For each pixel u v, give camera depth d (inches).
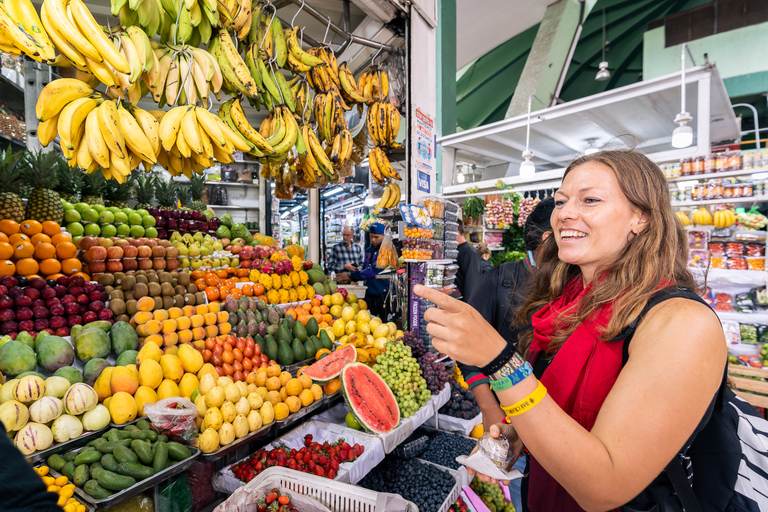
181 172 68.8
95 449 50.7
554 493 35.8
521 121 231.5
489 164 389.1
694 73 164.4
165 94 62.1
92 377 60.5
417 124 110.7
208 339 75.2
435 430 94.4
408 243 99.7
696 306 25.7
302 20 115.9
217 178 236.4
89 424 54.2
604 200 30.9
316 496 51.7
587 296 33.0
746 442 32.1
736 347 124.1
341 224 388.2
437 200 112.1
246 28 73.5
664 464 22.4
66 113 48.1
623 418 23.0
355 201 331.0
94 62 46.8
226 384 63.1
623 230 31.0
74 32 43.3
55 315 64.4
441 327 24.6
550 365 34.3
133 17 54.9
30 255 66.8
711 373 23.4
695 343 23.6
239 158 237.6
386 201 115.9
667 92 187.8
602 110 215.6
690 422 22.7
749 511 31.1
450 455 82.9
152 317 73.5
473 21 340.2
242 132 68.1
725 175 137.5
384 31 108.8
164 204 135.9
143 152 52.1
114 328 67.1
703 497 32.9
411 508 48.5
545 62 358.0
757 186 128.7
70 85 49.5
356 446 68.0
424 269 107.1
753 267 126.3
